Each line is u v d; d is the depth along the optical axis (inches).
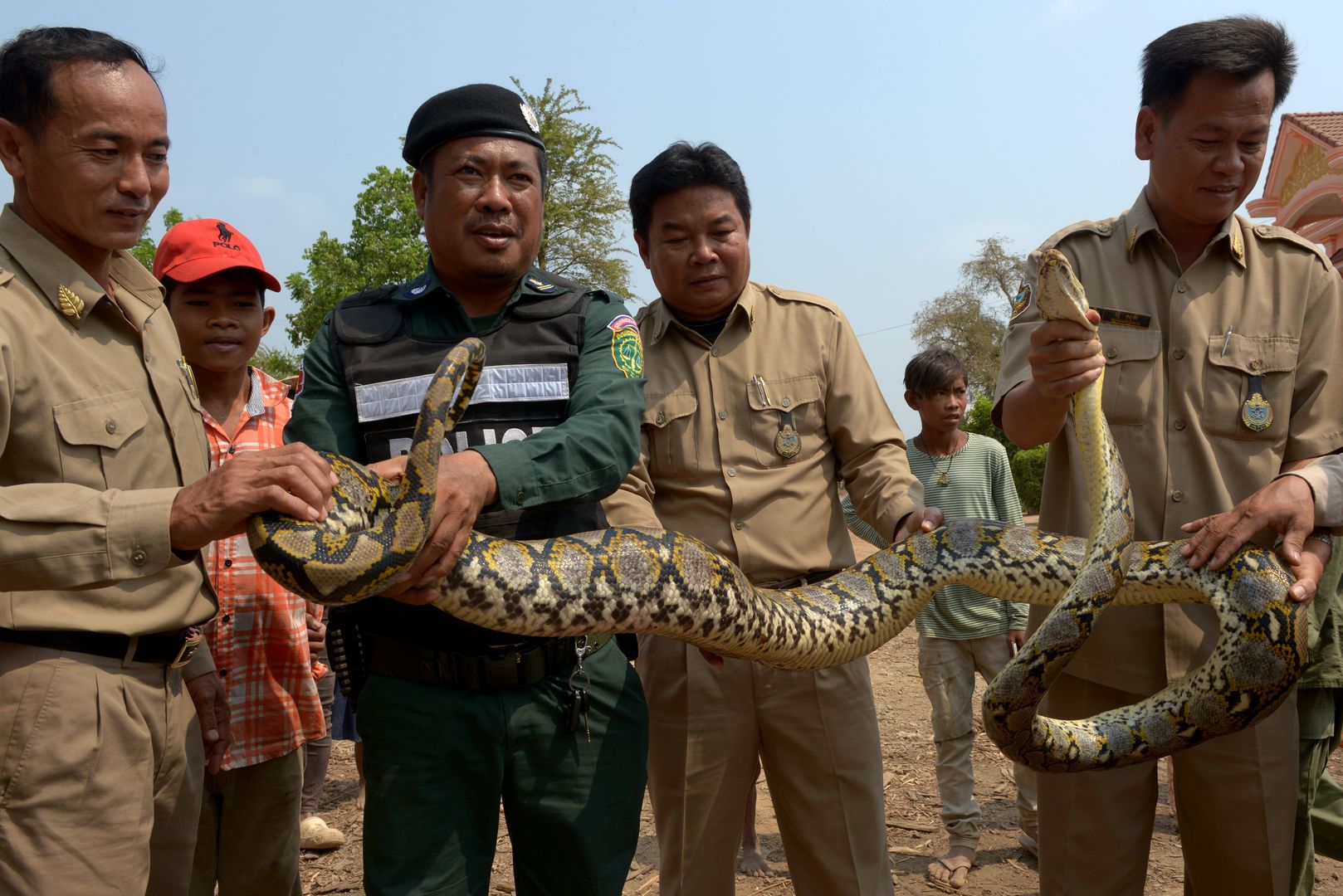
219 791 177.6
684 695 169.8
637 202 181.8
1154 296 156.2
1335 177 708.7
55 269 130.1
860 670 171.8
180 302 193.3
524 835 141.4
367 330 141.3
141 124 131.3
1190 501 151.6
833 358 178.4
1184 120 145.0
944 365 274.4
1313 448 150.5
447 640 131.3
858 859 166.4
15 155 130.6
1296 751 148.6
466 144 134.7
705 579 138.0
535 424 139.1
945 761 231.8
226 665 179.0
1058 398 142.5
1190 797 152.6
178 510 108.7
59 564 108.6
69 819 121.2
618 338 146.2
